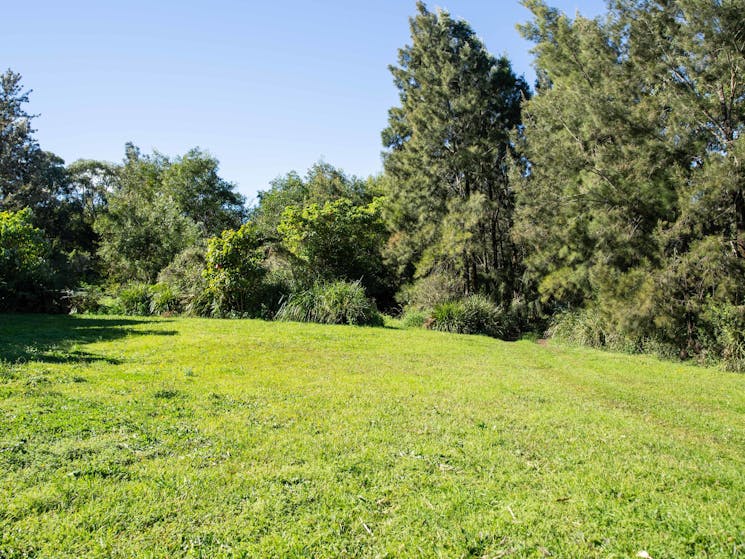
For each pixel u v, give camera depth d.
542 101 18.05
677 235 13.58
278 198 35.72
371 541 3.26
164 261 24.55
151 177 40.72
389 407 6.25
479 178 24.30
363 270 24.41
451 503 3.76
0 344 8.73
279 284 17.55
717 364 12.73
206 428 5.11
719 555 3.21
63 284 17.55
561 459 4.78
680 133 13.46
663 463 4.84
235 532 3.30
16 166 37.38
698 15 12.41
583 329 16.94
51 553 2.98
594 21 15.99
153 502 3.60
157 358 8.70
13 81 37.59
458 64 23.41
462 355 11.16
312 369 8.52
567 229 16.95
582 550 3.23
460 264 23.58
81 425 4.90
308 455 4.54
